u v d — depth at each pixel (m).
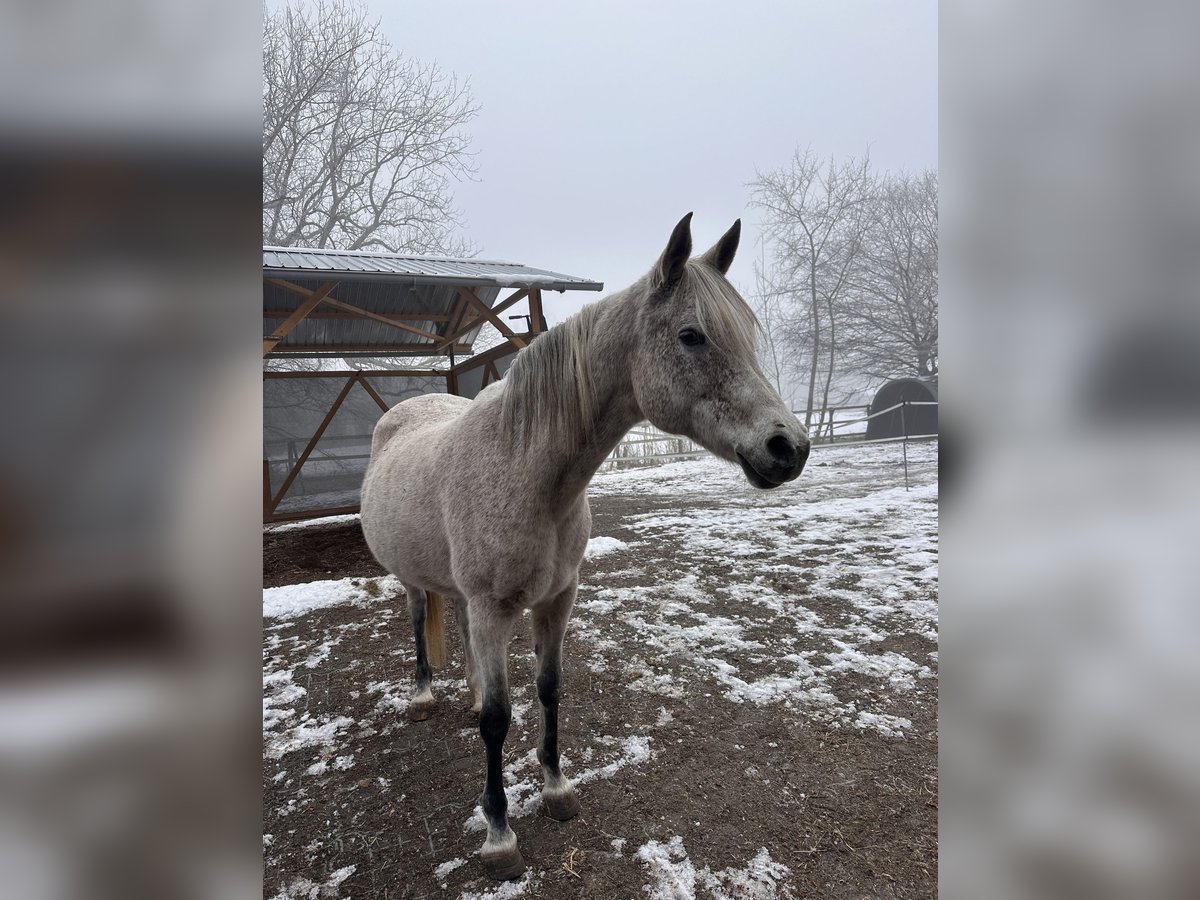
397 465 2.41
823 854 1.83
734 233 1.79
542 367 1.80
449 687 3.05
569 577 1.96
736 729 2.53
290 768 2.43
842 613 3.81
